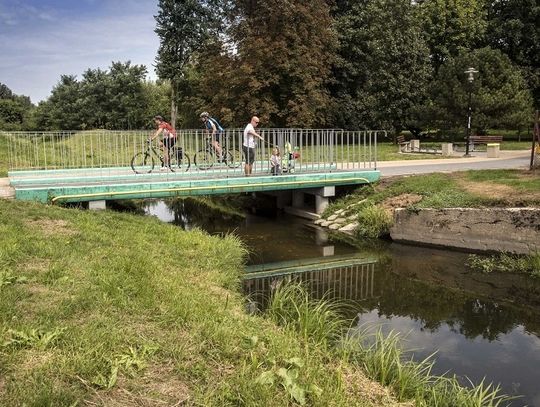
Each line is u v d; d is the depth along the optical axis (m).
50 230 8.60
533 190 12.51
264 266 11.04
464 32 37.59
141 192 12.98
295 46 29.89
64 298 5.27
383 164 20.30
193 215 18.06
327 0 33.88
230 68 30.94
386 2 33.59
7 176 15.67
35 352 4.08
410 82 33.34
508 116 30.20
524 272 10.20
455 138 35.62
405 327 7.50
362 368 5.12
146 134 16.11
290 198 18.22
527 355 6.51
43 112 61.78
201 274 7.57
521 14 36.78
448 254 11.84
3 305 4.81
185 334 4.84
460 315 8.09
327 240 13.59
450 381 5.26
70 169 15.20
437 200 13.05
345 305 8.48
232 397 3.79
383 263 11.34
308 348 5.15
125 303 5.32
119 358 4.15
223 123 31.45
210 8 44.97
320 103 31.05
